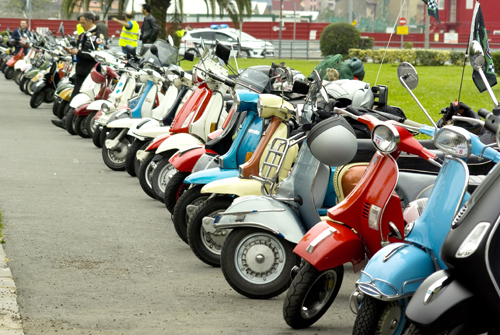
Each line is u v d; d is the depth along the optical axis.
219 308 6.16
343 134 5.64
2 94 29.03
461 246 4.09
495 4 51.38
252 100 7.49
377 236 5.40
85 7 32.56
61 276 6.94
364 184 5.46
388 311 4.73
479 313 4.14
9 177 12.37
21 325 5.49
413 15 70.38
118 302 6.23
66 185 11.86
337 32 43.62
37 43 28.53
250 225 6.23
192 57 10.48
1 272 6.88
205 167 8.01
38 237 8.41
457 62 38.94
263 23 67.50
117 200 10.81
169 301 6.31
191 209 7.61
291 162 6.87
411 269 4.61
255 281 6.41
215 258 7.33
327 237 5.37
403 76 5.93
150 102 12.70
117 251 7.96
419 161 6.74
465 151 4.54
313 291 5.69
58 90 19.17
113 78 15.90
